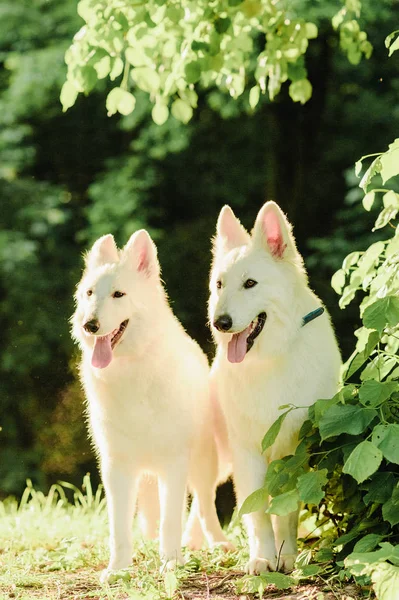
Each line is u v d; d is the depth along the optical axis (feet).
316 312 21.57
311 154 61.57
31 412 58.95
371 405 19.15
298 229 61.36
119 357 21.84
